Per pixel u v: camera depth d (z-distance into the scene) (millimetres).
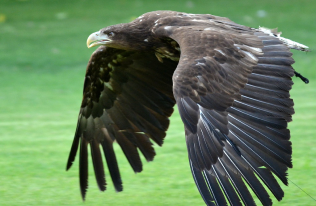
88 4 40000
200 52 9648
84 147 12031
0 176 13359
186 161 14203
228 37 9953
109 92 12094
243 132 8797
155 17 11547
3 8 39469
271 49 9930
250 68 9523
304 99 22406
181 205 11516
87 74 11984
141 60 11984
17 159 14680
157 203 11641
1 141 16594
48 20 36750
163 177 13141
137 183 12859
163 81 11984
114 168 11883
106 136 12039
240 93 9227
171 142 15953
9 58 30047
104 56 11875
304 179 12578
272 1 39469
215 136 8867
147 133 12000
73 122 19500
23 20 36875
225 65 9484
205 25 10852
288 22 34781
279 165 8516
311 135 16141
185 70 9367
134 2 39844
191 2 39156
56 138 17031
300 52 30656
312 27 33812
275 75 9484
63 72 28281
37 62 29578
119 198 12023
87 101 12102
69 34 33656
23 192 12367
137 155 11945
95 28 34469
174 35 10578
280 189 8383
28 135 17531
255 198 11625
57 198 12055
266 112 9008
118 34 11578
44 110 21828
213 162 8758
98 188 11836
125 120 12055
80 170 11875
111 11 38031
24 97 24078
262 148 8641
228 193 8531
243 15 36312
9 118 20406
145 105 12047
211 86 9227
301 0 39688
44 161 14539
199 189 8688
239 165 8602
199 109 9102
